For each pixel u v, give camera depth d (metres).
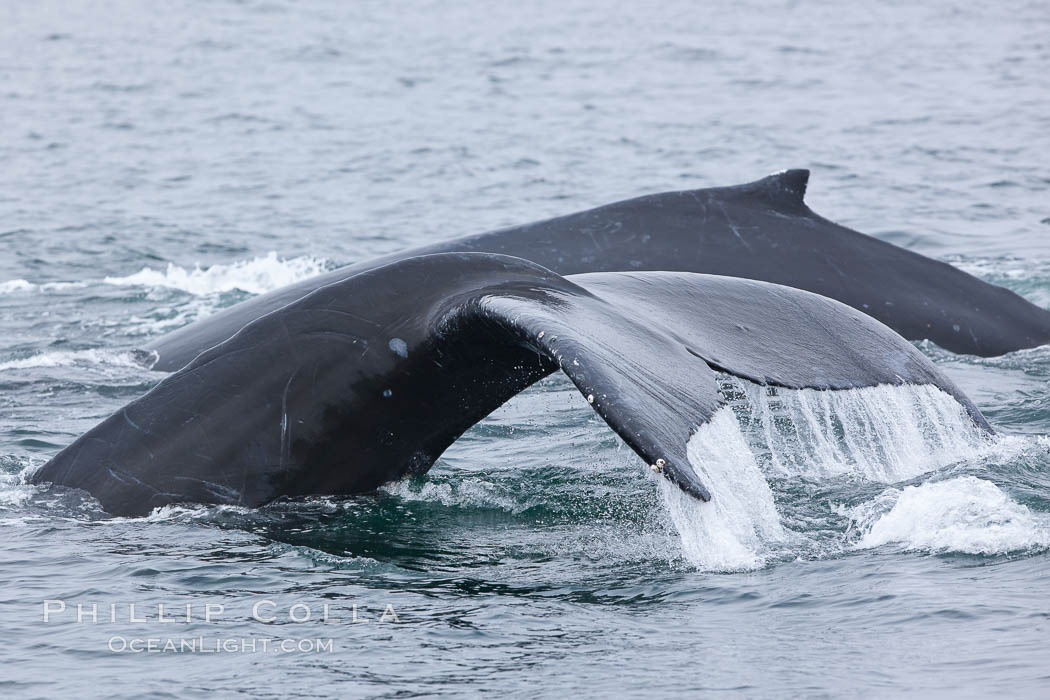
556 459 37.19
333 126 129.25
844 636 23.27
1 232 84.19
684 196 52.62
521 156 111.44
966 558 26.97
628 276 31.77
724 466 28.03
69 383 47.34
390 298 30.86
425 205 93.69
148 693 21.84
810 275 50.69
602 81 155.00
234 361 31.36
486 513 31.75
